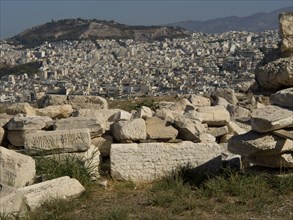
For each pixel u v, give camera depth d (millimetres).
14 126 13945
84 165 11906
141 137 12391
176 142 12375
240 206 9758
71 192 10734
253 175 10930
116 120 14625
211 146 12234
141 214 9602
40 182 11078
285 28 25297
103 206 10250
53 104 19938
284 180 10508
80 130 12375
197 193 10484
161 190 11000
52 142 12227
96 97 19734
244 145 11000
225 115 15133
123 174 12000
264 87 25328
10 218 9242
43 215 9539
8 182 10625
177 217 9398
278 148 10781
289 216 9195
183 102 20344
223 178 10922
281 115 10812
